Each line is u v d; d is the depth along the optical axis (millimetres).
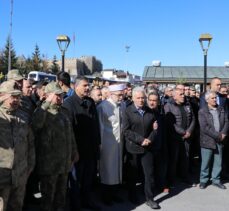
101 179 5953
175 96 7105
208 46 12531
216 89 7344
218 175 7109
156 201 6195
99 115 6008
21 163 3994
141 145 5738
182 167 7328
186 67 23750
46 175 4648
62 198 4953
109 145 5934
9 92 3891
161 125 6316
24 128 4066
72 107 5312
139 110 5816
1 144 3814
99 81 9898
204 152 6988
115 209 5723
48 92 4637
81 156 5340
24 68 55938
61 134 4691
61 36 12188
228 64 23562
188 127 7176
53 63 65000
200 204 6062
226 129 6996
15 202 4094
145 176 5836
